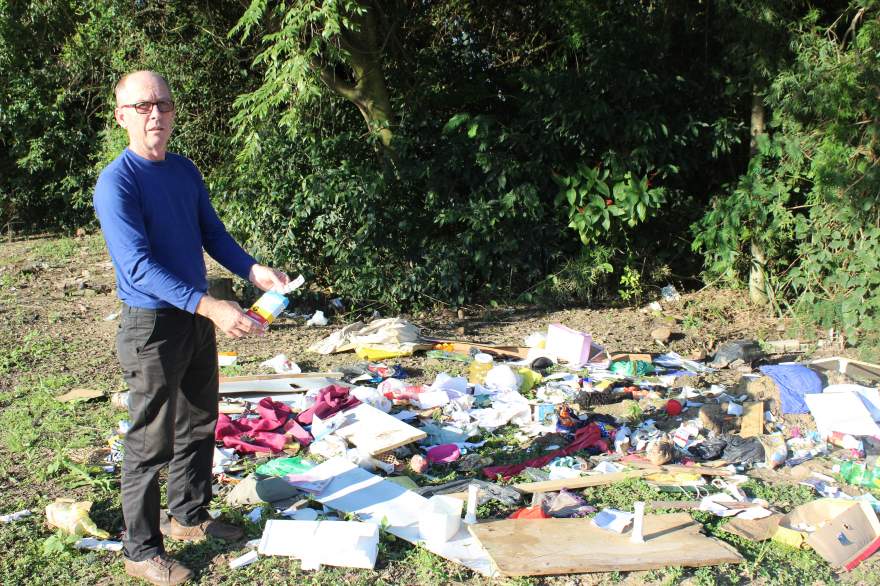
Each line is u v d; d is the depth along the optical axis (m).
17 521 4.35
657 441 5.38
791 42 8.70
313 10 8.48
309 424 5.79
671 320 9.68
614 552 3.91
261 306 3.56
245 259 4.04
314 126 10.76
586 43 10.32
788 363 7.18
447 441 5.66
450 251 10.31
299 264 10.45
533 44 12.00
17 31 15.45
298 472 4.93
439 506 4.25
